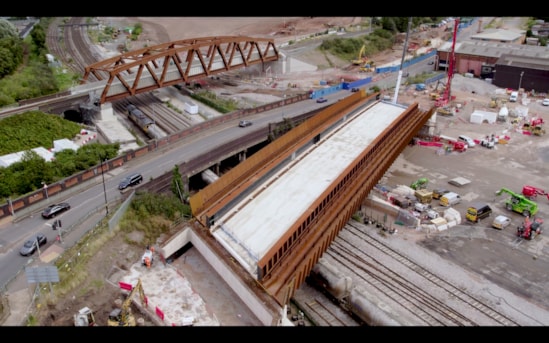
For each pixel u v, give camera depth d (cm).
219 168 10444
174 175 8225
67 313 5522
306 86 16638
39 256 6238
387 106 11256
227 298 6003
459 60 18500
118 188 8144
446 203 9062
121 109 13725
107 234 6731
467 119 13900
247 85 16638
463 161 11138
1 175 8012
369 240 7944
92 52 19538
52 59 16888
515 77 16425
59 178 8338
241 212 6631
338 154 8394
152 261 6606
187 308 5803
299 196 6981
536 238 8106
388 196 9150
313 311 6369
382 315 5888
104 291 5972
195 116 13312
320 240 6488
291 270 5841
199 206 6762
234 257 5797
